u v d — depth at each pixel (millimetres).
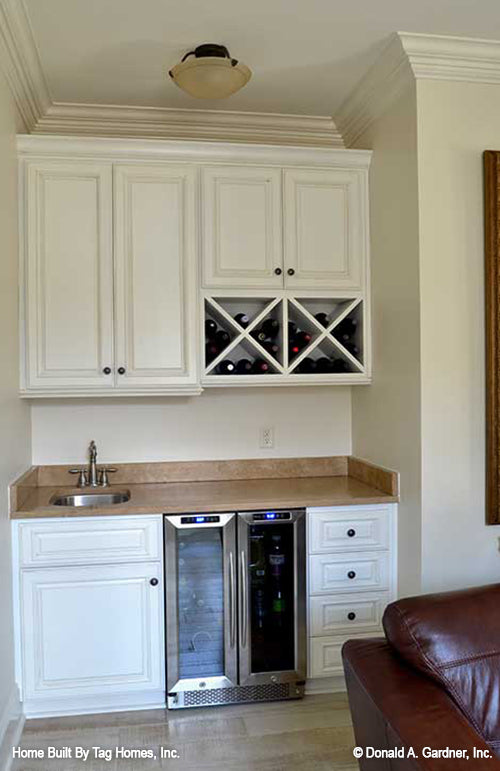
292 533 2633
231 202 2797
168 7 2135
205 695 2582
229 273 2795
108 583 2494
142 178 2727
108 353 2709
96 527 2482
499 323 2449
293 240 2850
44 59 2477
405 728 1285
